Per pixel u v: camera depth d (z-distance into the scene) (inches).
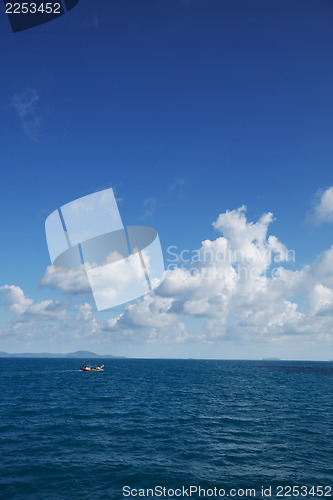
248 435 978.7
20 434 973.2
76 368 5802.2
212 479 645.3
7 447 837.2
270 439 933.8
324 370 6190.9
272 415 1298.0
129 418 1229.7
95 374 3941.9
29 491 578.6
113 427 1077.1
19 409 1411.2
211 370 5428.2
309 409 1455.5
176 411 1387.8
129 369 5452.8
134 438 940.6
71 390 2171.5
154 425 1111.6
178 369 5703.7
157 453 802.8
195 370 5349.4
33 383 2645.2
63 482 620.4
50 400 1690.5
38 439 920.3
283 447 855.1
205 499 563.8
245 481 638.5
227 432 1015.6
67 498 553.9
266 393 2070.6
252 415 1296.8
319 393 2143.2
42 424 1115.9
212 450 828.0
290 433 1003.3
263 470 695.7
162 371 4874.5
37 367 5920.3
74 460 744.3
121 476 653.9
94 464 720.3
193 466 714.8
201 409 1437.0
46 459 748.0
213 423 1146.0
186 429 1053.8
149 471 681.6
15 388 2242.9
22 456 767.1
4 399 1706.4
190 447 853.2
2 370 4510.3
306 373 4891.7
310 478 655.1
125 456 778.2
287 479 649.6
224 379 3309.5
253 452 815.1
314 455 792.3
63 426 1087.6
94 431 1021.8
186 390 2210.9
